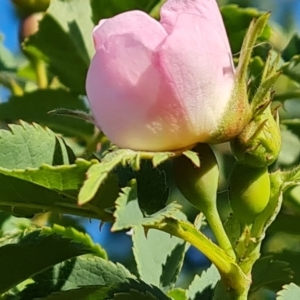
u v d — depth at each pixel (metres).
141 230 0.14
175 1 0.11
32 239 0.12
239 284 0.11
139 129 0.10
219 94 0.11
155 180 0.11
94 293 0.13
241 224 0.12
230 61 0.11
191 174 0.11
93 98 0.10
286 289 0.12
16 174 0.10
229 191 0.12
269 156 0.11
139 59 0.10
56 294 0.12
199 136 0.11
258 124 0.11
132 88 0.10
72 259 0.13
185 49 0.10
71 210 0.11
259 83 0.11
